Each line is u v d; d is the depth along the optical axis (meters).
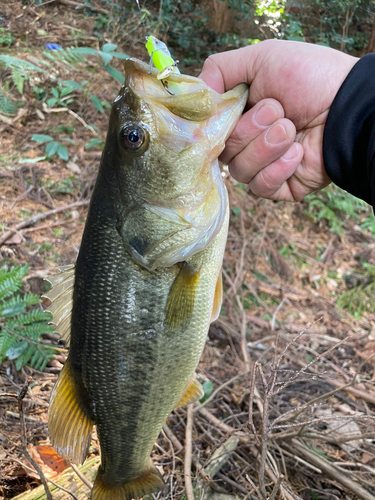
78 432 0.32
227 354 0.67
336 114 0.32
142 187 0.29
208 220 0.30
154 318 0.30
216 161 0.31
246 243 0.88
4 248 0.62
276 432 0.55
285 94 0.34
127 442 0.33
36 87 0.89
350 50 1.37
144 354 0.30
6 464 0.40
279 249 0.96
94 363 0.31
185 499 0.43
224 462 0.48
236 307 0.77
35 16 1.11
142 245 0.29
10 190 0.72
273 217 1.01
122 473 0.34
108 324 0.30
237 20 1.36
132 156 0.28
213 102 0.28
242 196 0.97
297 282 0.91
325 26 1.37
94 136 0.89
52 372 0.52
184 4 1.33
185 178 0.29
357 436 0.46
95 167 0.82
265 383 0.33
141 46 1.17
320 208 1.12
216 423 0.52
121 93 0.28
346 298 0.90
